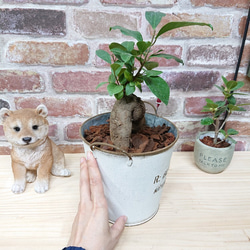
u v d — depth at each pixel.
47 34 0.76
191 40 0.81
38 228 0.63
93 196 0.57
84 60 0.81
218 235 0.62
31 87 0.83
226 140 0.86
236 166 0.91
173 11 0.77
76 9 0.74
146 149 0.58
